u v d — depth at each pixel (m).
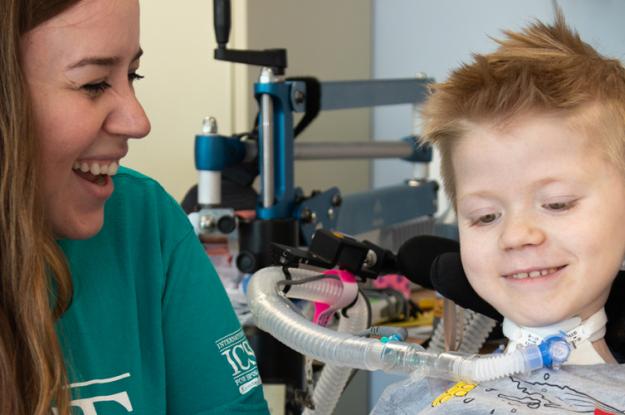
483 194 1.01
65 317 1.14
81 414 1.12
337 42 3.06
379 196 2.20
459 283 1.14
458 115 1.03
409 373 1.03
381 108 3.22
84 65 0.97
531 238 0.97
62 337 1.12
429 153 2.35
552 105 0.97
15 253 0.99
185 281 1.28
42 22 0.94
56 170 1.00
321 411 1.36
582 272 0.98
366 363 1.05
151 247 1.25
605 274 0.98
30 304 1.00
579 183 0.97
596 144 0.98
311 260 1.27
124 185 1.26
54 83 0.97
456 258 1.15
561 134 0.97
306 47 2.94
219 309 1.29
